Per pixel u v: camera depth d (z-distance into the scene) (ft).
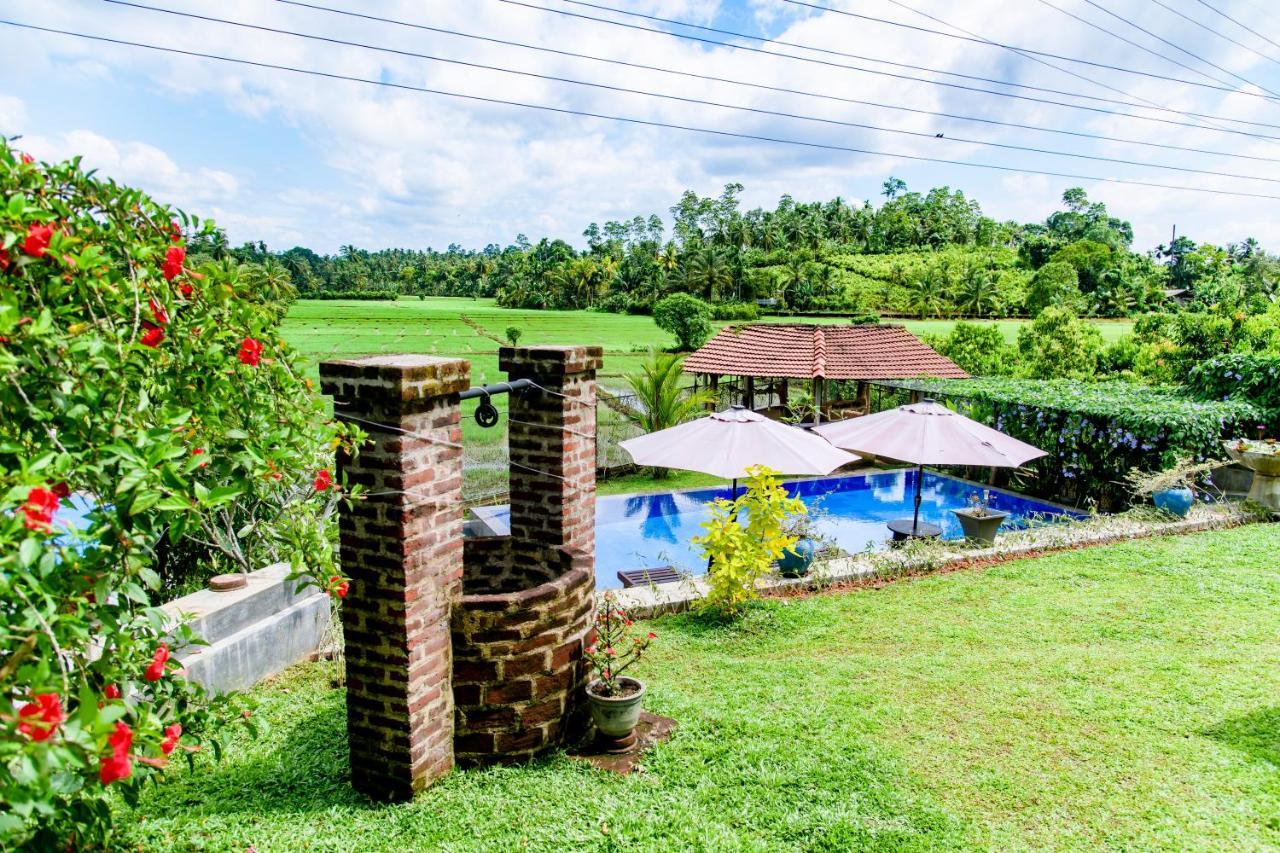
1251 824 15.53
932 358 81.10
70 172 12.19
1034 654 24.52
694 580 32.27
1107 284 279.08
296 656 24.40
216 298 13.42
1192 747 18.52
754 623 27.86
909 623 27.78
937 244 420.77
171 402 11.86
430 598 15.71
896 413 41.34
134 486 9.52
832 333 81.30
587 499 22.06
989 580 32.55
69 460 9.13
